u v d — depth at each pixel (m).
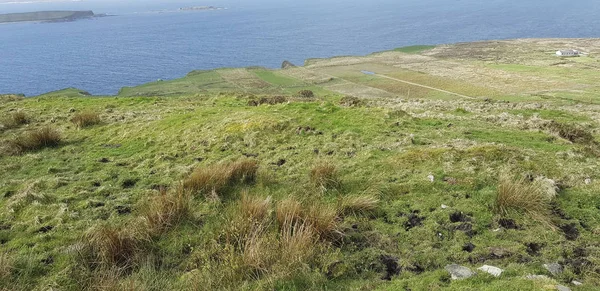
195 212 5.94
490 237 5.16
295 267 4.43
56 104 14.55
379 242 5.11
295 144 8.86
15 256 4.82
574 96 47.34
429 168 7.10
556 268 4.44
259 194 6.49
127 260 4.81
